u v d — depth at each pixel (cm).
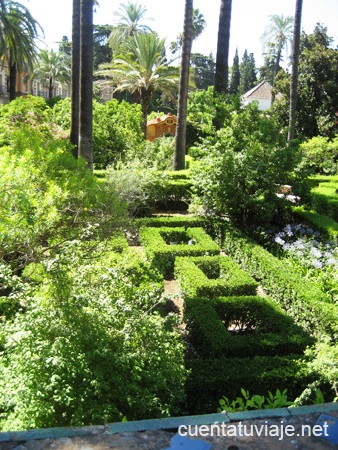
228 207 987
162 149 1866
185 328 594
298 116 2380
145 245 859
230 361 452
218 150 998
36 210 529
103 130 1708
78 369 304
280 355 500
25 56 2439
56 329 320
